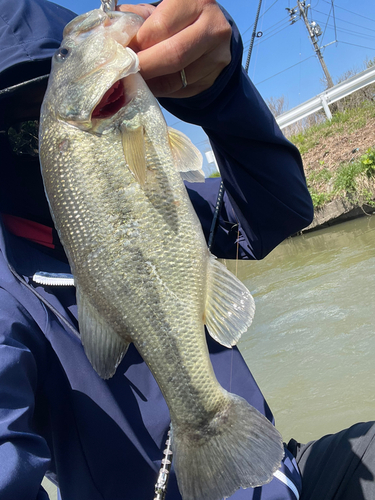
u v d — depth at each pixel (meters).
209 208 0.58
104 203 0.34
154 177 0.35
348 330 0.93
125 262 0.34
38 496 0.28
